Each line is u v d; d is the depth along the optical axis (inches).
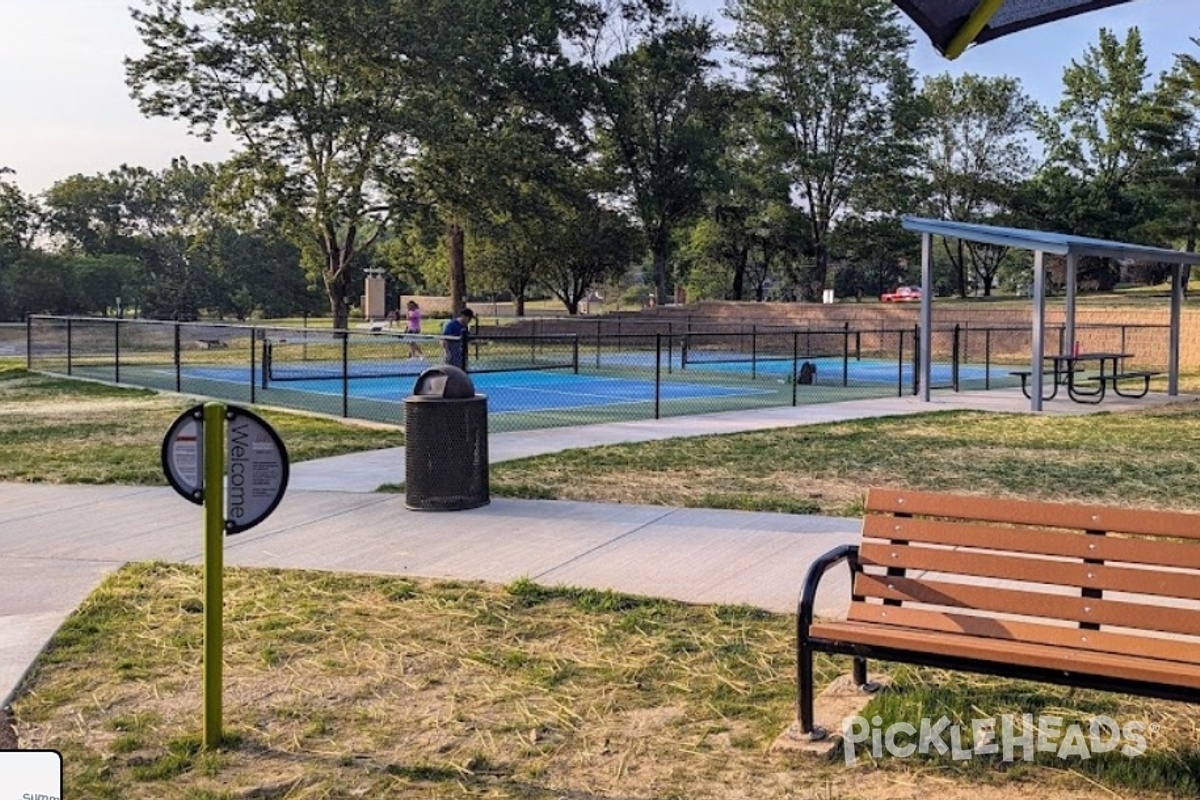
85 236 3917.3
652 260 3014.3
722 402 780.0
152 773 168.7
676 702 197.2
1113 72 2571.4
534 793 162.1
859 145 2321.6
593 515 357.1
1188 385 978.1
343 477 436.8
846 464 470.3
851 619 181.8
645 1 2111.2
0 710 195.8
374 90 1616.6
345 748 178.9
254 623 244.2
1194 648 160.9
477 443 371.9
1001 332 1498.5
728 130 2325.3
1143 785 161.6
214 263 3730.3
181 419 177.0
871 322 1701.5
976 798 158.9
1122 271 2738.7
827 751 172.9
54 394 841.5
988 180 2765.7
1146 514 172.2
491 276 2402.8
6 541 331.3
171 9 1521.9
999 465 469.1
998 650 162.9
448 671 214.2
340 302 1763.0
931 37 126.6
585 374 1099.3
